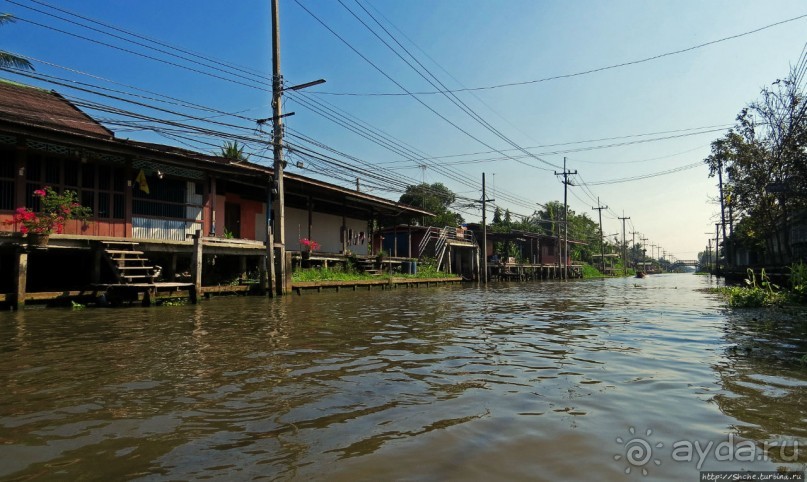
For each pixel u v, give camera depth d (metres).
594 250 81.38
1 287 12.98
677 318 10.12
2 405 3.87
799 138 17.81
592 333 7.88
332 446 2.98
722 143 25.33
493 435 3.15
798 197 19.23
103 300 12.13
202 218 17.06
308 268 21.92
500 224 55.16
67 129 13.45
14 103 15.17
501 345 6.67
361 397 4.05
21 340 6.95
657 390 4.23
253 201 22.31
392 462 2.74
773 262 24.88
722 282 35.75
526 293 21.09
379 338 7.28
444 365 5.31
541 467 2.67
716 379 4.63
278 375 4.83
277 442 3.05
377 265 26.78
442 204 47.78
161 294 12.96
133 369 5.10
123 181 14.77
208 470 2.65
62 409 3.76
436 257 35.09
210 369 5.09
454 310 12.15
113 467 2.71
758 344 6.65
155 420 3.49
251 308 12.13
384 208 29.50
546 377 4.75
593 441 3.05
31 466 2.73
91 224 13.95
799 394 4.09
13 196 12.48
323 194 23.95
